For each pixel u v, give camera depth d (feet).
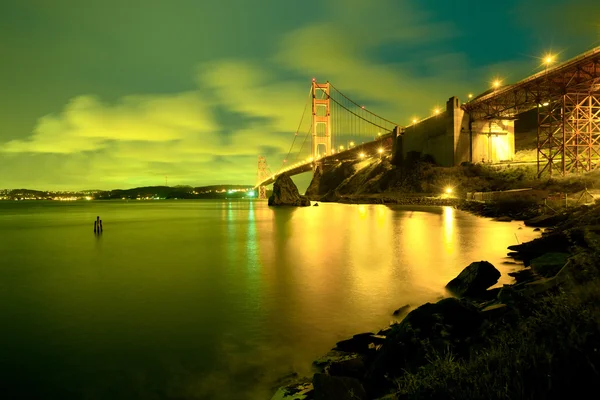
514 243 65.82
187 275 46.60
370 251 61.98
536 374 10.49
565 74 169.78
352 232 95.09
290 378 20.15
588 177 141.90
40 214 256.11
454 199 214.90
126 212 271.69
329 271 46.34
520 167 216.95
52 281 44.65
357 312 30.42
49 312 32.24
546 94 189.16
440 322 19.15
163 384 19.84
